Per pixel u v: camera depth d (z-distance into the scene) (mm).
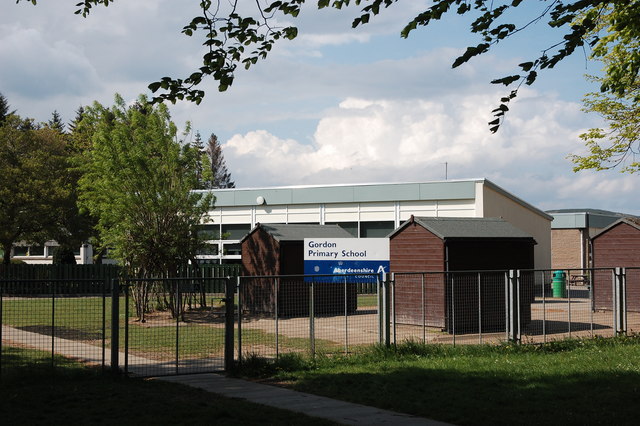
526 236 21828
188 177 26859
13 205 41406
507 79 9156
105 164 25875
